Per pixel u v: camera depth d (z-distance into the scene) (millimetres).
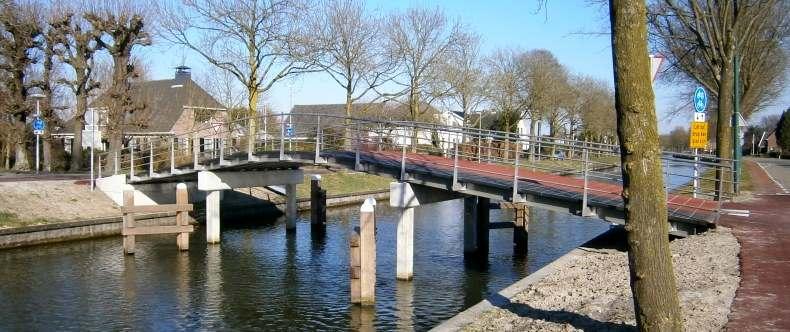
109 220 23094
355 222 28359
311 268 18469
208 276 17312
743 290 8617
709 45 22734
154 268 18250
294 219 25609
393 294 15203
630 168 5930
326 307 14234
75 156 34812
